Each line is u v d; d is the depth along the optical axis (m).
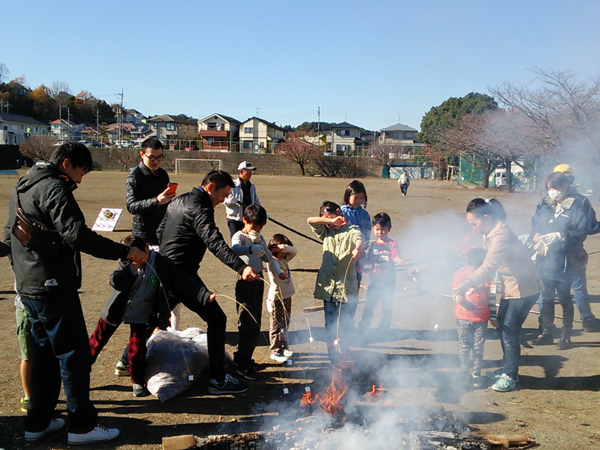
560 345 4.90
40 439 3.25
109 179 33.81
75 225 2.89
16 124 75.94
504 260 3.90
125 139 79.12
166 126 79.81
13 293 6.38
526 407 3.76
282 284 4.53
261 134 73.19
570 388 4.08
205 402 3.79
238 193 7.09
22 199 3.00
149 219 4.84
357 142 77.69
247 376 4.18
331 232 4.61
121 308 3.76
